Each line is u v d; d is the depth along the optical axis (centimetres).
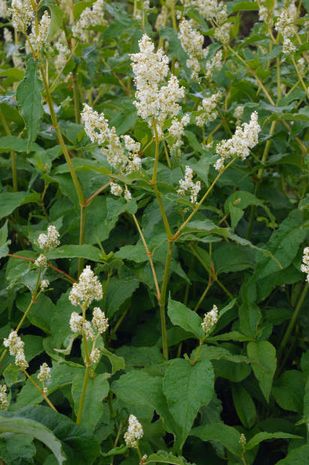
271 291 165
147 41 124
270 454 152
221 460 142
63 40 203
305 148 170
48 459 124
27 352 146
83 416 121
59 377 130
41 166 159
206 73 183
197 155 171
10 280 143
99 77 197
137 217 172
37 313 150
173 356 162
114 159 134
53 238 139
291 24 170
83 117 132
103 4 185
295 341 165
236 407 147
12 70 164
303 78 186
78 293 118
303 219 153
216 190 173
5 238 144
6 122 181
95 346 125
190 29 170
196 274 163
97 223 159
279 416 155
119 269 155
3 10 192
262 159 174
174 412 122
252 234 179
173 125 131
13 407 128
